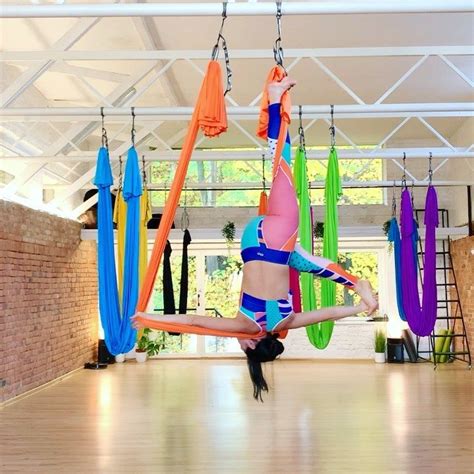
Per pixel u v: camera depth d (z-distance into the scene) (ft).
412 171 39.55
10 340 25.80
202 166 40.70
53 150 26.35
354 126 34.99
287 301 10.61
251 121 33.27
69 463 16.33
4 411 23.39
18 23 21.88
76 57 19.30
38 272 29.35
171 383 29.78
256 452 17.21
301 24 21.53
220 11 12.59
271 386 28.60
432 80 27.45
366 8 12.64
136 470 15.65
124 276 16.29
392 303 38.81
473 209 35.01
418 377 31.22
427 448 17.51
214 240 39.01
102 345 36.91
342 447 17.66
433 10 12.70
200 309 40.01
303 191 16.53
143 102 29.96
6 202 25.90
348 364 36.63
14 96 19.84
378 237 37.63
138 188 16.33
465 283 36.14
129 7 12.69
